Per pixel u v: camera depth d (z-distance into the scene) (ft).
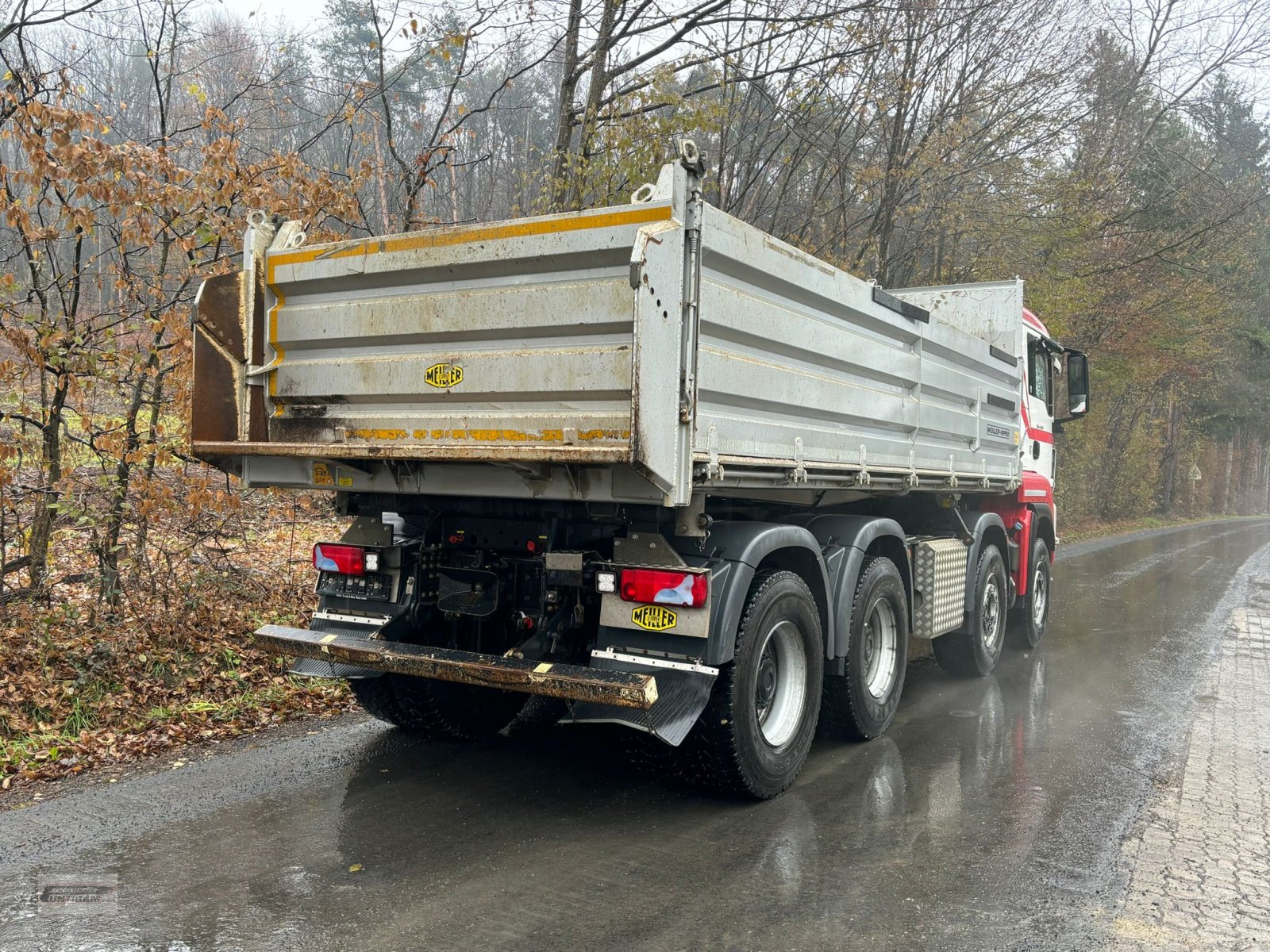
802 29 37.22
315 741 17.93
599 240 12.87
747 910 11.22
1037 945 10.55
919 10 42.14
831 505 20.21
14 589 20.38
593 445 13.10
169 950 10.02
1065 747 18.74
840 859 12.83
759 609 14.64
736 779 14.51
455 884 11.78
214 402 15.79
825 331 16.26
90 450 21.53
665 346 12.24
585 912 11.08
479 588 15.80
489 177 47.70
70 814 13.94
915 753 18.20
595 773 16.44
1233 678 25.59
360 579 16.62
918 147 47.80
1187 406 135.44
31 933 10.33
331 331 15.49
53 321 19.03
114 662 19.89
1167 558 66.59
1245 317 113.91
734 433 14.01
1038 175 54.34
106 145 18.93
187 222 21.24
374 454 13.73
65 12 20.04
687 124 32.96
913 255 56.49
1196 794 15.93
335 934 10.43
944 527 23.95
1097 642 31.48
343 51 40.93
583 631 15.05
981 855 13.07
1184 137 83.46
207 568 23.48
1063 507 92.84
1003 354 25.79
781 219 49.24
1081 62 51.80
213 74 26.86
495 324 13.88
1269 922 11.27
